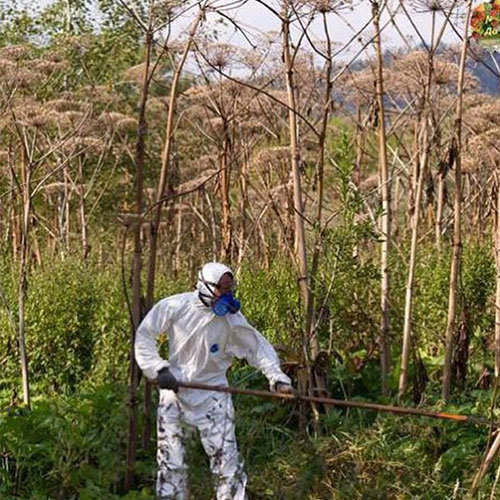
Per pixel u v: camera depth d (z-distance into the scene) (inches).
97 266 597.0
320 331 424.2
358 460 335.0
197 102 528.1
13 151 652.7
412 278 404.2
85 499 324.8
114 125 689.6
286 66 373.7
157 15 346.0
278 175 563.2
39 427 358.6
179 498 316.8
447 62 473.4
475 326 467.5
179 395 325.7
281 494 305.4
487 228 541.0
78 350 508.1
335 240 366.3
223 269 322.0
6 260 613.6
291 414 383.2
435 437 360.5
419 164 487.5
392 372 414.0
